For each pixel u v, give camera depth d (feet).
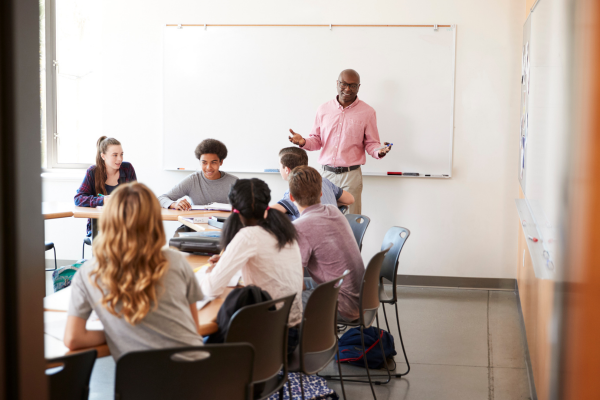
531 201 9.30
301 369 6.77
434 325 12.95
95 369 10.28
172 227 17.17
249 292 6.16
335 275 8.95
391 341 10.78
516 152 15.44
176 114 16.60
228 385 5.31
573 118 4.84
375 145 14.99
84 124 17.51
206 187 13.79
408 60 15.58
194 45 16.33
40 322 2.95
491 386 9.72
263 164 16.42
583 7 4.53
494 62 15.30
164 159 16.75
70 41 17.30
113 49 16.70
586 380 3.92
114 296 5.11
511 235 15.69
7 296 2.76
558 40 6.13
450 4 15.34
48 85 17.42
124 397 4.94
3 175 2.72
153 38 16.52
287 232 7.22
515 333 12.41
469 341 11.94
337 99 15.35
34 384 2.90
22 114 2.76
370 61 15.71
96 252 5.17
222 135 16.48
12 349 2.77
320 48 15.88
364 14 15.67
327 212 9.09
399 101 15.71
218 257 7.95
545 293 7.53
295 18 15.94
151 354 4.81
